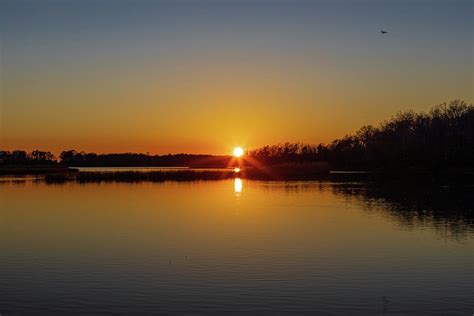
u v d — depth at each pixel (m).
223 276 19.38
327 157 152.38
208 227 31.28
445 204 43.69
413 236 27.72
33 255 23.30
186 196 54.41
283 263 21.39
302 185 72.06
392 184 71.25
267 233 28.88
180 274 19.69
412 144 108.50
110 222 33.78
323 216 36.44
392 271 20.05
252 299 16.61
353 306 15.96
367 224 32.22
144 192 60.38
